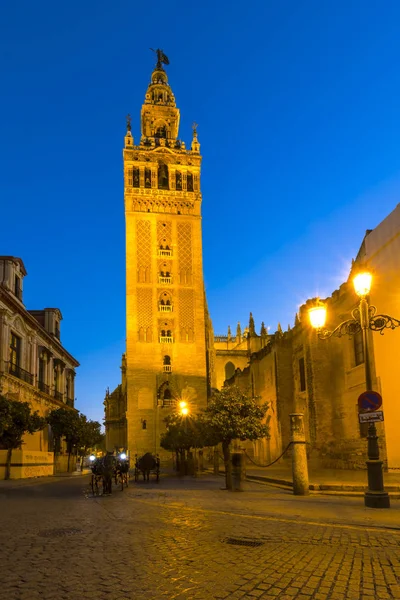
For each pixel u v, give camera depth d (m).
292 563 7.71
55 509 15.01
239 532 10.43
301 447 18.97
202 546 8.98
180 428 38.69
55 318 60.59
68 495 20.75
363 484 19.47
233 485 21.09
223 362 88.56
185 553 8.39
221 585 6.53
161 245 70.00
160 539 9.66
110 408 96.62
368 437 14.71
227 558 8.02
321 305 16.58
